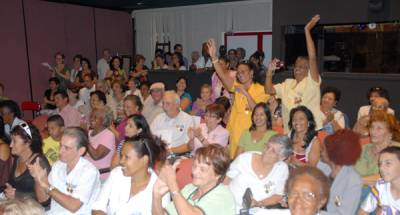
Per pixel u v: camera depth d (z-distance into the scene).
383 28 6.56
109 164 4.09
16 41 9.33
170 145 4.35
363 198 2.84
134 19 12.52
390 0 6.28
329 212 2.60
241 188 2.95
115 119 6.12
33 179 3.13
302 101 3.99
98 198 2.68
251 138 3.72
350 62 6.96
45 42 9.98
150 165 2.60
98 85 7.08
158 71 8.01
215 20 11.15
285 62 7.38
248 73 4.20
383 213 2.45
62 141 2.87
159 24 12.12
